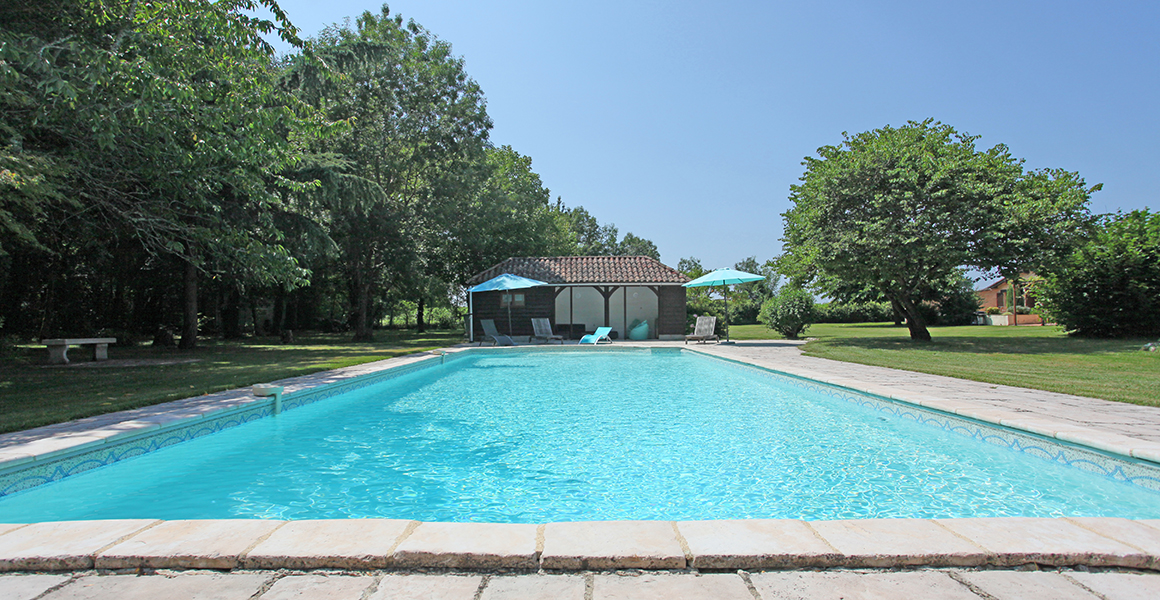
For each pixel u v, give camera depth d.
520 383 10.46
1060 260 15.92
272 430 6.41
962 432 5.60
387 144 23.56
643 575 2.17
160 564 2.23
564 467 4.89
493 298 22.23
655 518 3.68
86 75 7.14
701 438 5.93
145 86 7.56
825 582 2.09
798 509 3.83
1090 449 4.25
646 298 25.14
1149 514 3.64
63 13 8.30
